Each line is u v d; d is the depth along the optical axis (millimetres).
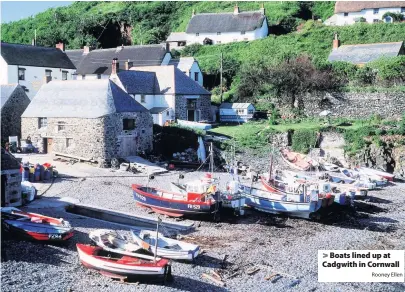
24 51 65688
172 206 32875
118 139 46938
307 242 29875
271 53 76688
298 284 23797
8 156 31422
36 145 49094
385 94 58781
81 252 23719
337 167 50000
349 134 53156
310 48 76562
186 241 28938
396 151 51219
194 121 60156
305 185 36344
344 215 36250
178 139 52344
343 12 88062
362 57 67188
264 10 90125
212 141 51969
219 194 33719
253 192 37094
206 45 85500
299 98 62219
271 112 62812
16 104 51656
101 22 101062
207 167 48875
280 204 34719
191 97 59625
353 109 60250
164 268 22688
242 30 86062
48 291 21172
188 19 103062
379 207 39094
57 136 47875
